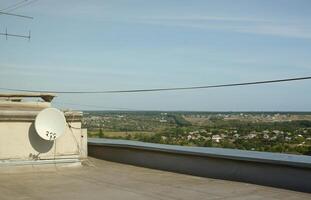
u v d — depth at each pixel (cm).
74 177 1060
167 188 903
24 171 1143
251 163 948
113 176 1072
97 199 803
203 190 875
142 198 809
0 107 1214
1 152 1134
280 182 889
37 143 1190
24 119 1169
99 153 1409
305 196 804
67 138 1253
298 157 918
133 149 1274
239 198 798
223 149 1109
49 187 927
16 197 825
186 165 1105
